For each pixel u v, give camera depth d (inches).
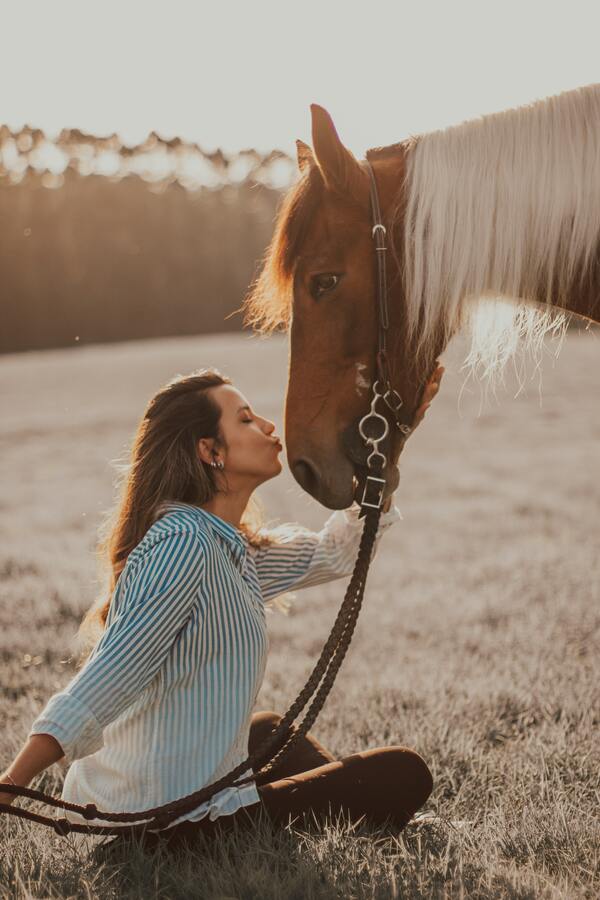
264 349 2785.4
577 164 148.9
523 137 150.4
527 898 125.0
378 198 149.6
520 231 147.9
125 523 150.8
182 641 136.6
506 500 605.0
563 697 233.0
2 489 729.0
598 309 158.2
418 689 247.1
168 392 150.7
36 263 3818.9
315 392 149.5
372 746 205.5
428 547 476.7
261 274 159.8
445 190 147.1
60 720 123.8
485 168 148.8
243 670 141.3
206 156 4301.2
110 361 2605.8
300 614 359.9
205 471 149.8
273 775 159.9
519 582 380.5
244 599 142.9
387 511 171.5
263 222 4183.1
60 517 591.8
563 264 150.8
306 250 150.7
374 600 374.9
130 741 140.2
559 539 472.4
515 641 299.6
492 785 183.6
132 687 129.7
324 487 147.6
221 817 139.0
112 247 3956.7
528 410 1208.8
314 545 169.9
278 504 623.8
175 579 132.9
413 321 148.6
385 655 291.0
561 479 686.5
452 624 328.5
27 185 3816.4
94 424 1208.8
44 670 272.4
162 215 4089.6
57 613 346.0
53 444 1037.8
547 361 1872.5
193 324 4030.5
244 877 125.4
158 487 148.6
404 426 154.5
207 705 138.3
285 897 122.4
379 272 147.6
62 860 135.5
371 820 149.7
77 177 4020.7
